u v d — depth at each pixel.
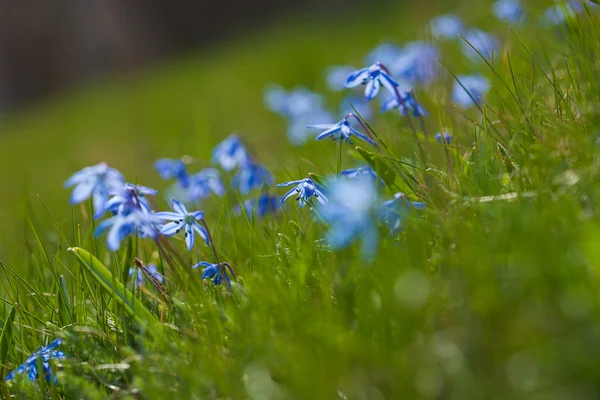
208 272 0.85
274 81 2.67
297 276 0.80
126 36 8.20
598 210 0.76
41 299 0.90
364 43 2.69
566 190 0.78
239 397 0.75
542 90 0.95
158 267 0.94
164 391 0.77
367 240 0.77
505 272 0.73
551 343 0.70
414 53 1.14
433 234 0.81
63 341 0.83
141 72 5.97
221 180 1.10
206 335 0.80
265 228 0.91
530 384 0.70
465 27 1.33
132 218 0.82
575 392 0.69
